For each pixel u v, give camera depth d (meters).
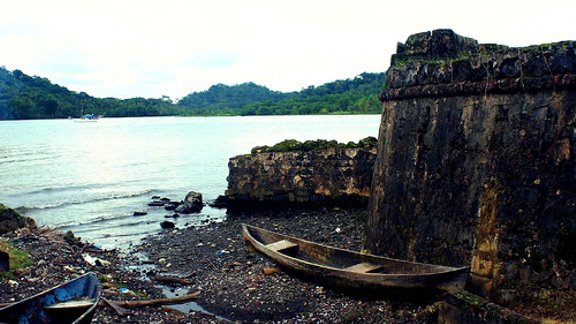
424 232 12.47
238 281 15.94
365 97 151.62
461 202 11.40
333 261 15.08
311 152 28.70
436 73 12.22
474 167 11.12
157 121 191.75
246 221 26.66
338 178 28.17
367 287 12.58
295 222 25.59
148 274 17.81
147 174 46.03
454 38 13.95
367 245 15.30
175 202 31.64
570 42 9.41
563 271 9.41
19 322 10.20
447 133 11.91
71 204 31.72
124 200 33.41
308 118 175.25
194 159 58.19
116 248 21.81
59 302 10.82
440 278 10.95
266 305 13.80
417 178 12.83
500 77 10.48
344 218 25.64
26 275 14.45
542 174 9.76
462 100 11.54
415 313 11.86
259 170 29.41
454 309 10.56
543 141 9.77
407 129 13.37
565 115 9.45
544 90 9.76
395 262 12.89
